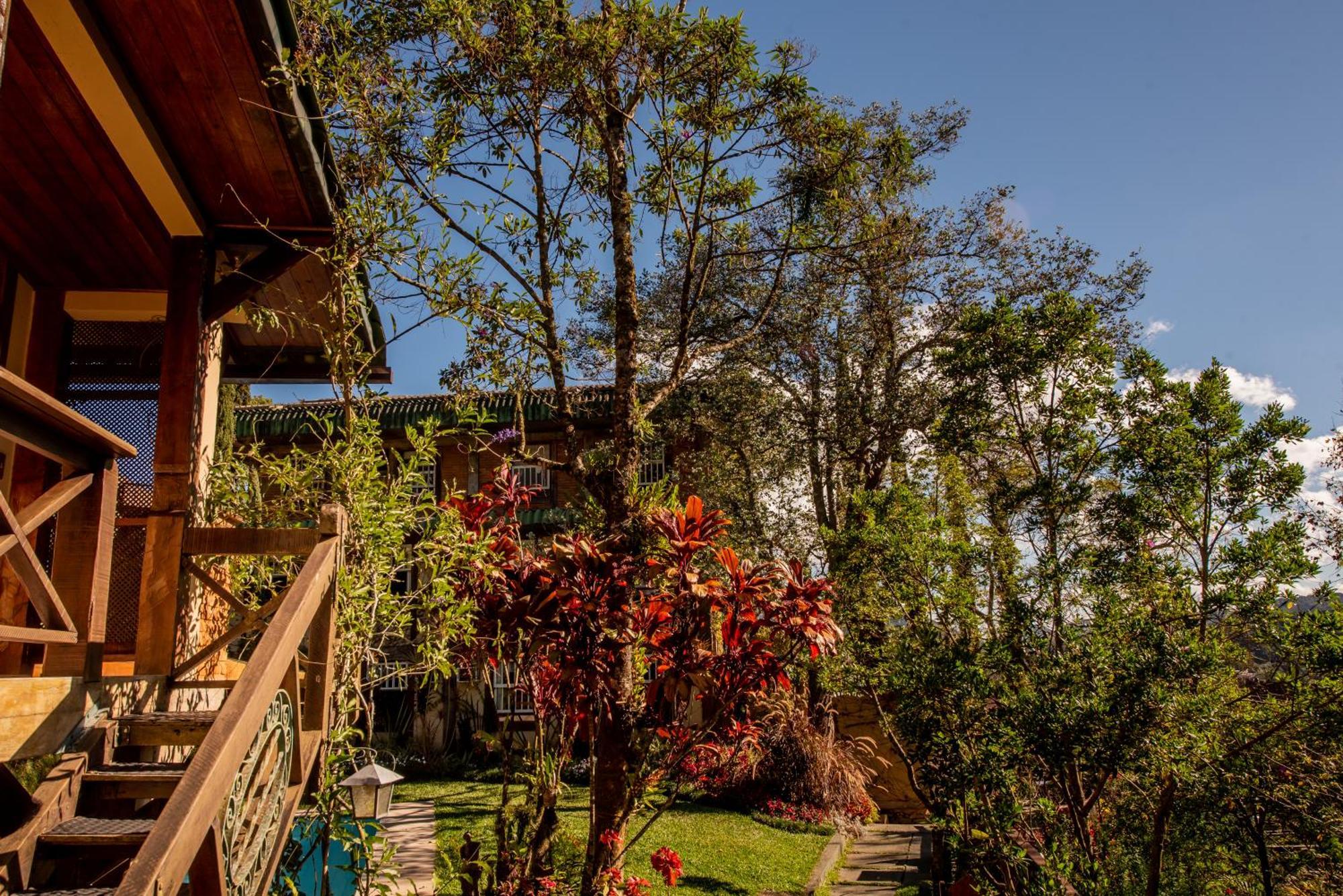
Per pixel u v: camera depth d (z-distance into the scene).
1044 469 6.62
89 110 4.43
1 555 2.69
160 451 5.04
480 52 6.99
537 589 5.83
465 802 14.07
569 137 8.20
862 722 16.61
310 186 5.11
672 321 17.19
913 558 6.75
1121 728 5.42
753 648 5.78
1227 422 5.88
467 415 6.04
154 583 4.82
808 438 17.66
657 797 6.80
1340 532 6.09
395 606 5.21
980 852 6.21
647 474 18.42
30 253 5.77
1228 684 5.63
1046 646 6.02
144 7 3.93
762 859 11.11
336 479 4.98
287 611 3.22
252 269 5.57
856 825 13.79
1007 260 17.41
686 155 8.23
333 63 5.70
